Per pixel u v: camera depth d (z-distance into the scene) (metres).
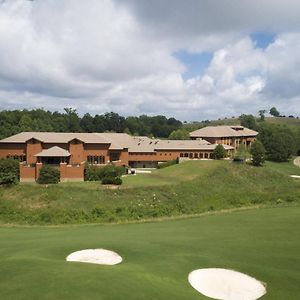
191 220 38.72
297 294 18.52
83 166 72.81
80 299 14.95
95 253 23.72
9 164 72.50
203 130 118.88
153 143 97.81
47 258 22.12
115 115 171.50
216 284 19.34
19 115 140.00
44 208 49.28
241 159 90.94
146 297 15.94
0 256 23.14
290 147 114.00
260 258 23.30
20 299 14.89
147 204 51.62
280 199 52.81
